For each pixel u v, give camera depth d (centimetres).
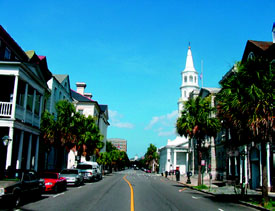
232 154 3253
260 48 2516
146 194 2030
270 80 1547
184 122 3012
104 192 2061
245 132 1681
